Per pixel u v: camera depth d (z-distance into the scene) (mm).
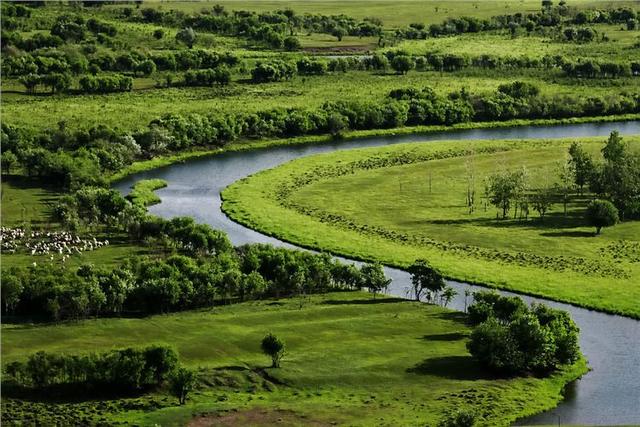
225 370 161375
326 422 142875
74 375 154125
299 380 159500
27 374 152875
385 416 145750
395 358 170375
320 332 181125
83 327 178750
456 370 166875
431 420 144250
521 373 168500
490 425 145750
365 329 184000
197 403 149625
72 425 140500
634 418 152625
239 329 180875
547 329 172750
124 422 141250
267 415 144625
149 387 156250
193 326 181625
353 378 161125
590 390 164375
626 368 173750
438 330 185375
